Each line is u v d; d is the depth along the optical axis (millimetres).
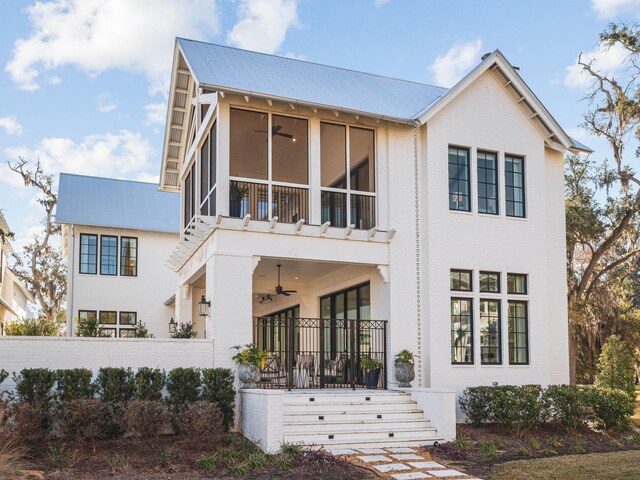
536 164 17297
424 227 15789
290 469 10188
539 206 17141
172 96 17859
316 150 15000
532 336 16469
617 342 18984
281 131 16188
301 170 19047
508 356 16141
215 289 13695
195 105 17062
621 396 14594
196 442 11305
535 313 16609
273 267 17141
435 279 15531
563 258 17656
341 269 17672
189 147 18375
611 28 21078
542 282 16828
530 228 16906
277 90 14617
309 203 14906
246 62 16594
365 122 15578
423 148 16125
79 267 24641
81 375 11938
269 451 11164
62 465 9984
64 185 26328
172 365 13320
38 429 10977
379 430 12734
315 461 10531
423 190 15961
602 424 14547
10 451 9938
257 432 11875
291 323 14430
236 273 13922
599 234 22469
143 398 12164
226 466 10367
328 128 15930
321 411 13031
